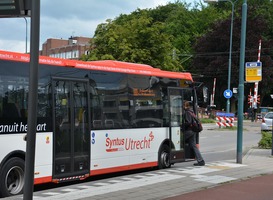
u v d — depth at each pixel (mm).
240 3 73375
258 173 11875
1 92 8453
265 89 61281
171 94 13266
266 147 19578
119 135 11219
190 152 13898
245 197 8906
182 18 79250
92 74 10539
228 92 36344
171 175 11281
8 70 8633
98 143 10562
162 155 12844
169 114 13125
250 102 55625
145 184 9945
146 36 33781
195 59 63656
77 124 9977
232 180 10750
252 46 59062
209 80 62812
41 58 9297
